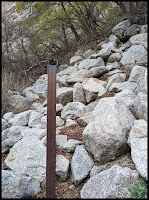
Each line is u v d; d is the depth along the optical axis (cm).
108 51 585
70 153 264
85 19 796
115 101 266
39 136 314
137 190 168
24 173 231
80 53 754
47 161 169
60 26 787
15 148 281
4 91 482
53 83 180
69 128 334
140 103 270
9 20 805
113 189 171
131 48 529
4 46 720
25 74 693
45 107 441
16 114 450
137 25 688
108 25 816
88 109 378
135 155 197
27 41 820
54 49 946
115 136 225
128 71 482
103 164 226
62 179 226
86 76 509
